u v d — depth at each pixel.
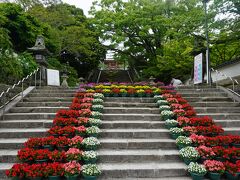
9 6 12.78
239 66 11.38
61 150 5.23
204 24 11.77
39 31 14.33
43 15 17.17
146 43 22.97
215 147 4.98
